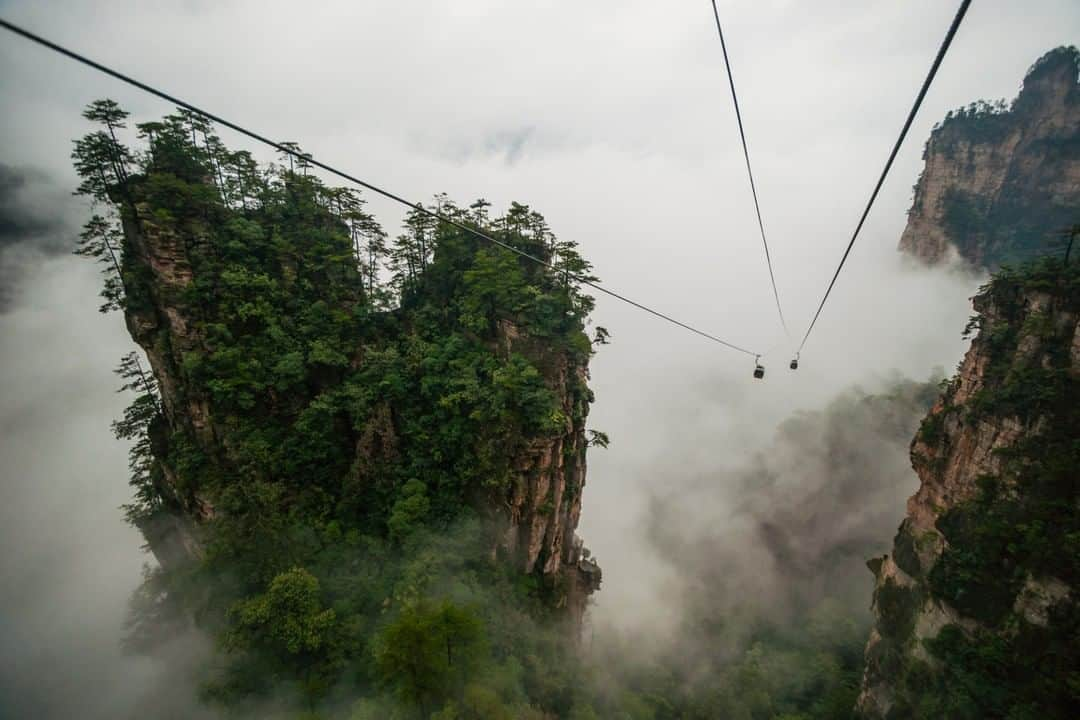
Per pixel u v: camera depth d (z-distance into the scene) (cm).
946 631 4522
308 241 5519
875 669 5519
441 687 3403
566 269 5631
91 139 4603
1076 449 4019
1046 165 14538
